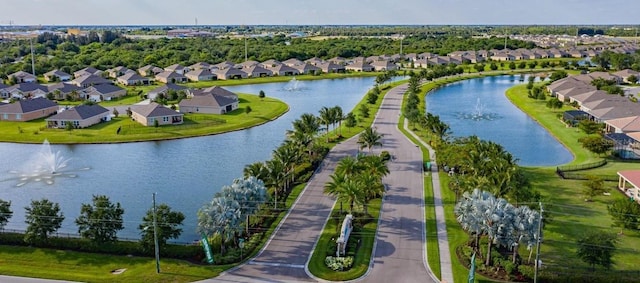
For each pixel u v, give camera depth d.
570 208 79.12
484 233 63.03
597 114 140.38
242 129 141.38
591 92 165.00
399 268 60.56
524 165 106.38
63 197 88.31
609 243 59.22
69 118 138.62
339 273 59.09
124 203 85.56
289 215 76.44
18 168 104.50
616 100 149.38
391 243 67.06
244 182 68.75
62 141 125.56
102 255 64.19
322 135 129.75
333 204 80.75
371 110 165.50
